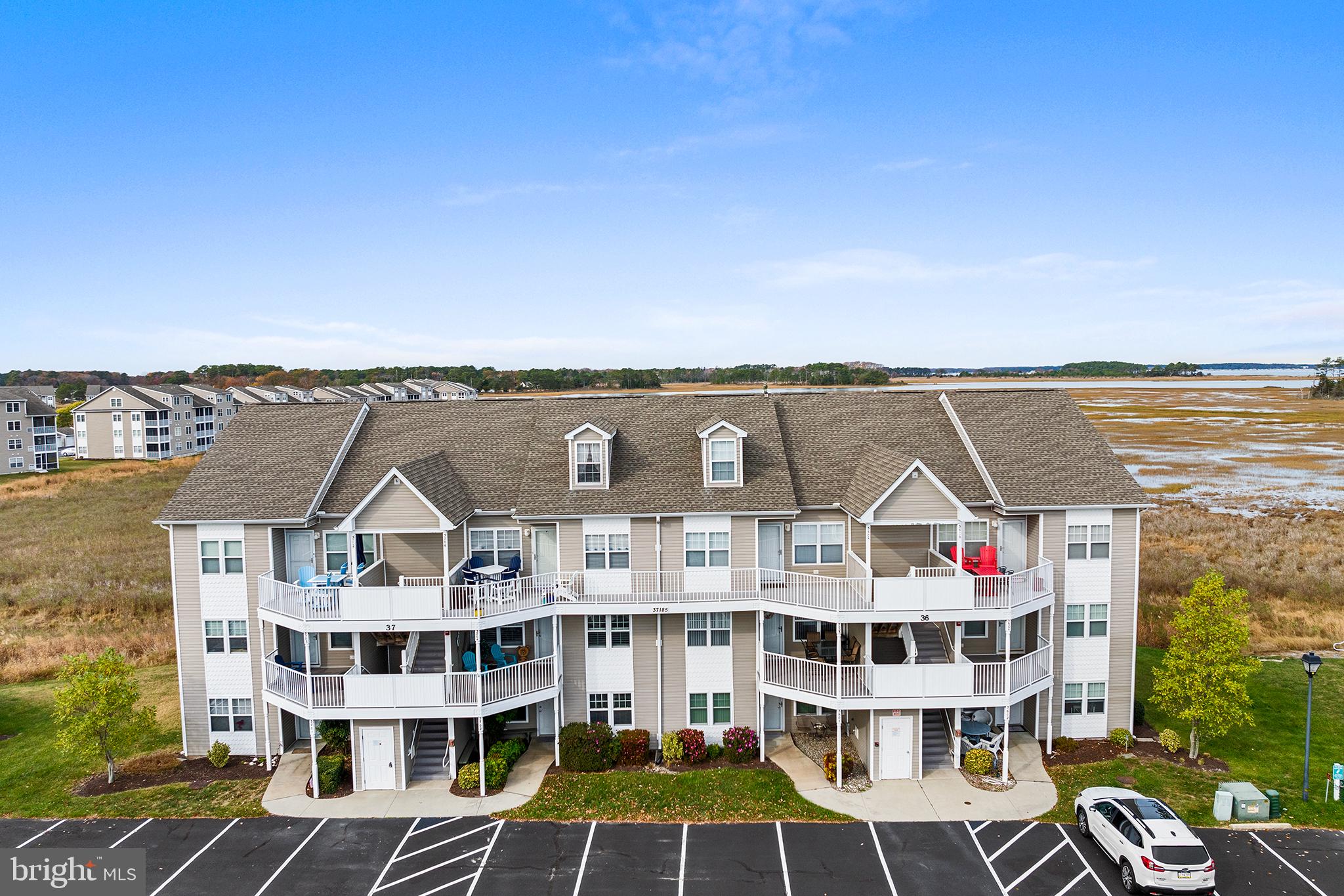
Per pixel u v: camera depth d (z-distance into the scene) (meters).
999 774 24.14
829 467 27.66
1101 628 26.31
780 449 27.94
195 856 20.27
